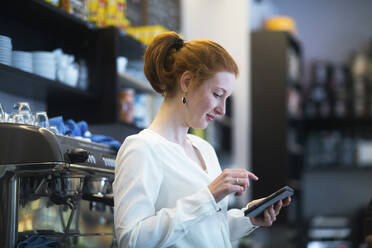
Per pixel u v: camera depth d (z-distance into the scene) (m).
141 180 1.50
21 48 2.71
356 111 5.96
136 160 1.52
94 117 3.04
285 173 5.16
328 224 5.56
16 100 2.69
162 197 1.57
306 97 6.37
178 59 1.62
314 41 6.52
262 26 5.91
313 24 6.56
